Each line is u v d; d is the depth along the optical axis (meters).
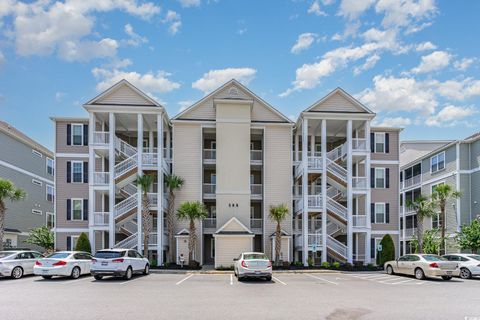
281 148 33.81
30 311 11.61
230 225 30.12
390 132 36.03
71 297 14.38
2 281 19.94
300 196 34.78
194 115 33.75
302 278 22.59
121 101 31.48
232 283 19.56
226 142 32.94
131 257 21.81
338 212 31.44
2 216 28.50
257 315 11.19
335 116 32.28
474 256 23.70
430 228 39.97
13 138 37.28
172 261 31.39
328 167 32.22
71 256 21.52
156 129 35.78
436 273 21.50
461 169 35.31
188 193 32.91
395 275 24.77
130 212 30.72
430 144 45.72
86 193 33.09
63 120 33.47
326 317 10.98
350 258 30.56
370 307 12.57
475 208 34.06
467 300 14.15
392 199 35.41
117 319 10.58
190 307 12.40
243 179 32.66
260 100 33.91
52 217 44.59
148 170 31.70
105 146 30.94
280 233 29.83
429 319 10.79
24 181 38.97
